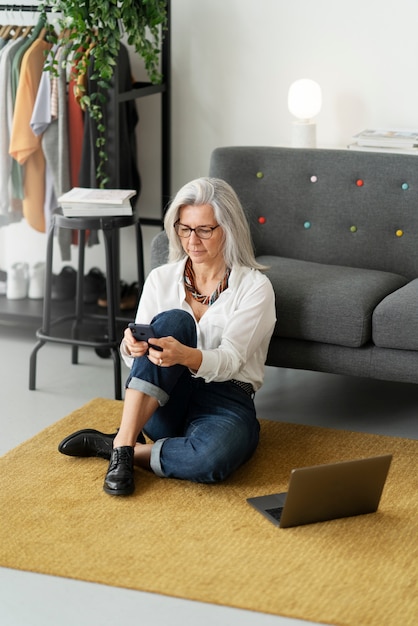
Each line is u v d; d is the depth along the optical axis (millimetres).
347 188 4176
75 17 4211
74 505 3123
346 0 4598
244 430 3297
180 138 5000
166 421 3404
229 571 2766
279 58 4762
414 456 3518
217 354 3307
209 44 4840
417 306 3568
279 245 4281
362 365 3672
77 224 4055
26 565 2791
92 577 2738
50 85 4531
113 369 4453
